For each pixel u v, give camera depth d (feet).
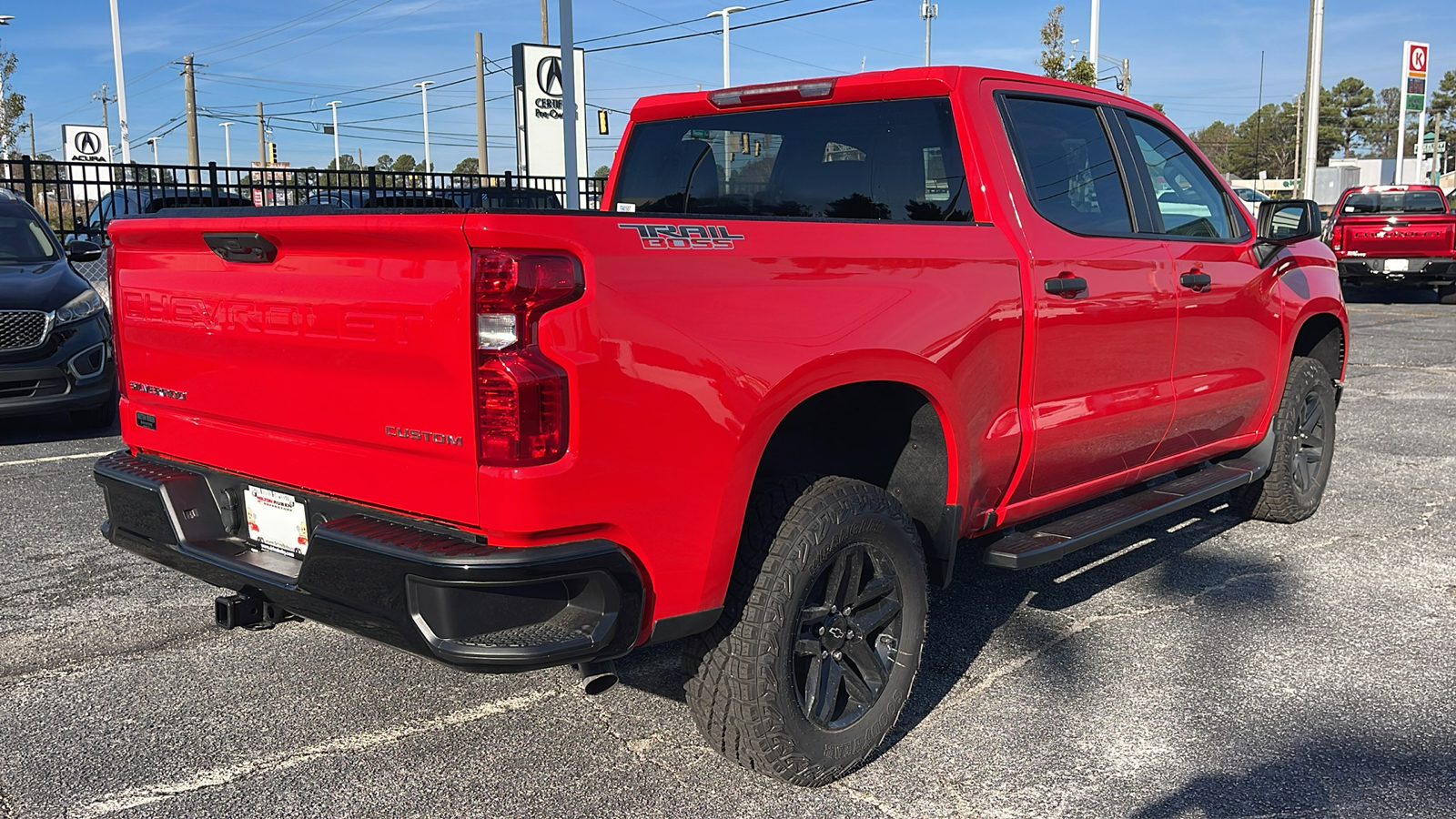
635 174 15.16
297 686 12.16
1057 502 13.24
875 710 10.27
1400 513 19.17
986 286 11.21
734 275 8.89
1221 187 16.12
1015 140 12.39
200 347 10.14
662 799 9.79
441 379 8.05
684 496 8.63
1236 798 9.80
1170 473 16.63
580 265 7.97
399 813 9.57
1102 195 13.52
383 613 8.31
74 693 11.96
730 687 9.30
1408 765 10.36
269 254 9.23
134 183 45.21
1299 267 17.53
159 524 10.50
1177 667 12.67
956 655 13.04
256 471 9.88
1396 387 32.50
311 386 9.09
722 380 8.70
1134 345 13.55
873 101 12.80
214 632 13.75
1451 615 14.29
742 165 14.07
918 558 10.53
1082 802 9.75
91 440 25.62
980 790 9.95
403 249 8.20
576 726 11.20
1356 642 13.38
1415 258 56.13
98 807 9.64
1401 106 94.89
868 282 9.98
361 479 8.86
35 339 24.89
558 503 7.94
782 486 9.61
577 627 8.25
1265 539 17.76
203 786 10.00
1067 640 13.53
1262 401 17.02
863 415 11.39
